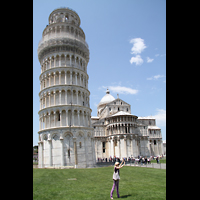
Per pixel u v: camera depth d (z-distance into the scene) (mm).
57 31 69188
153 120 140500
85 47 71438
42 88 67000
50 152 56438
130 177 29406
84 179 28188
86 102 67000
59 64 64750
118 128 95938
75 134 57938
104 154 102625
